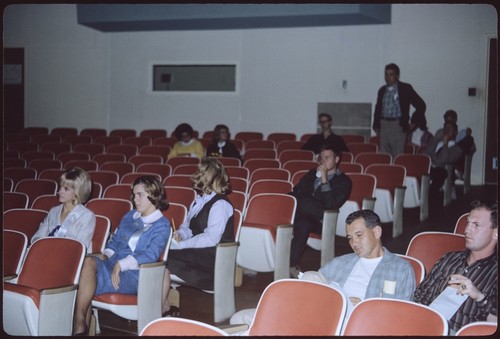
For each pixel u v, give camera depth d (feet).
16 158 26.43
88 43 41.29
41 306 10.68
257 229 15.65
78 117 41.70
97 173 21.39
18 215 14.90
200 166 14.74
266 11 32.01
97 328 13.52
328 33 35.99
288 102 37.01
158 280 12.69
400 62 34.55
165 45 39.63
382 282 10.37
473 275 9.59
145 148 28.96
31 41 42.27
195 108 39.11
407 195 22.18
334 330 7.86
